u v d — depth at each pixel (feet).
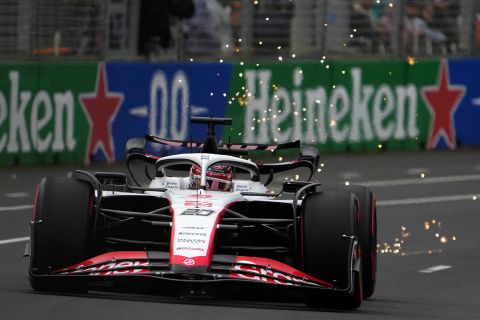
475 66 298.15
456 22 298.15
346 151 281.95
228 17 276.21
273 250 110.32
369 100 284.20
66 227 104.47
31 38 250.16
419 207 214.07
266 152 271.69
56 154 243.60
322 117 277.64
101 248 113.50
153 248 110.42
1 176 227.20
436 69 293.23
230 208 116.57
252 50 279.49
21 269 132.26
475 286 132.98
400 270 146.72
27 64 238.48
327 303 107.24
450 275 142.41
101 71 249.14
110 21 260.01
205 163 117.50
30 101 239.09
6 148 236.84
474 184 245.04
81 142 247.09
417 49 294.66
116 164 250.57
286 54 281.33
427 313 108.68
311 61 276.00
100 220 111.24
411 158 279.90
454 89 295.89
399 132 290.15
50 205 104.94
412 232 185.37
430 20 295.69
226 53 276.62
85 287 108.47
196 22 272.10
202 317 94.84
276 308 104.42
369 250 116.16
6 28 247.91
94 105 248.52
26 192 209.26
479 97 299.38
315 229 104.78
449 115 296.30
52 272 104.99
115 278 100.78
